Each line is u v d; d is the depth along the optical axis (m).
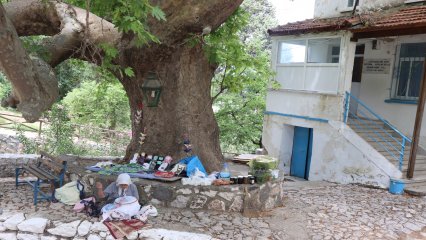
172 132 7.57
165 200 6.47
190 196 6.44
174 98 7.46
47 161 7.29
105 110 16.34
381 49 11.36
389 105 11.16
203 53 7.65
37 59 5.91
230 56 7.96
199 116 7.70
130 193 6.19
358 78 12.06
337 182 10.19
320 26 10.38
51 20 7.59
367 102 11.79
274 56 12.21
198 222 5.93
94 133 15.59
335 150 10.31
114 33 7.04
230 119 14.70
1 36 4.55
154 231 5.40
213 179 6.66
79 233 5.47
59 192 6.50
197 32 6.70
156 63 7.09
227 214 6.37
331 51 10.86
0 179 8.04
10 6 7.46
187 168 6.93
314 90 11.00
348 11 12.33
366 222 6.56
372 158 9.45
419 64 10.49
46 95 5.55
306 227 6.12
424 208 7.60
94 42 7.02
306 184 9.83
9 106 5.82
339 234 5.92
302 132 11.91
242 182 6.73
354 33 10.14
